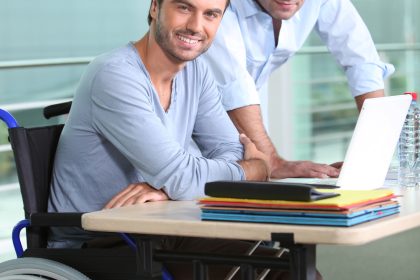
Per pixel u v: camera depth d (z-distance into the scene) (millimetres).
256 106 2826
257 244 2119
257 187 1624
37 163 2197
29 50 4148
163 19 2172
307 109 5340
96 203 2213
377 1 5656
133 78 2158
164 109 2289
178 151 2143
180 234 1658
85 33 4309
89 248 1959
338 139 5477
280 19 2887
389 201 1740
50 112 2359
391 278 3865
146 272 1764
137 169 2156
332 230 1516
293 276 1595
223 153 2441
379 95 3225
